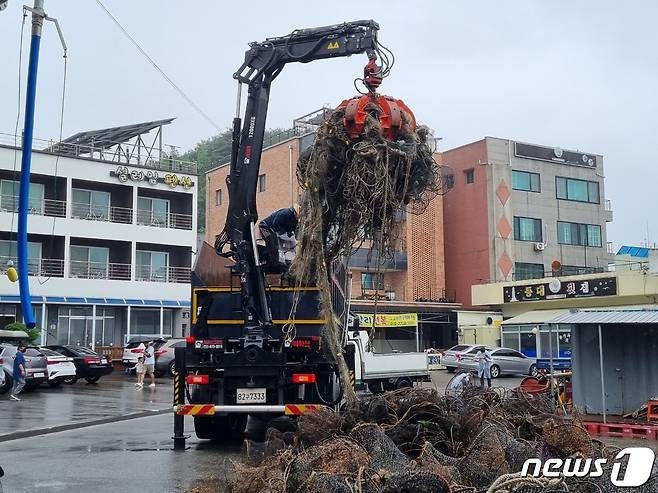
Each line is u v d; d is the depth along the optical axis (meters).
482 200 46.00
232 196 11.29
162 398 21.17
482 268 45.59
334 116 8.59
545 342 37.56
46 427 13.69
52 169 37.84
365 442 6.58
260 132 11.25
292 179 41.88
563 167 49.12
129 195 40.88
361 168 8.25
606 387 14.53
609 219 50.66
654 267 34.03
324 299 9.05
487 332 41.50
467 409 7.88
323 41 10.77
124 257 40.38
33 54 14.16
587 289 36.91
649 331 14.24
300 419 8.17
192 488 7.27
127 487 7.95
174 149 44.22
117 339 39.72
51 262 37.72
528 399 9.12
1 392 21.92
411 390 8.43
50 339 37.53
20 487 7.96
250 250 11.07
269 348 10.92
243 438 12.09
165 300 40.84
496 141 46.66
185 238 42.12
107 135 44.19
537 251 47.12
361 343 18.11
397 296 44.19
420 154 8.75
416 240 44.53
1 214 36.31
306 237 8.73
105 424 14.85
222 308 11.20
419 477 5.22
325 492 5.41
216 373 10.93
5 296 35.75
